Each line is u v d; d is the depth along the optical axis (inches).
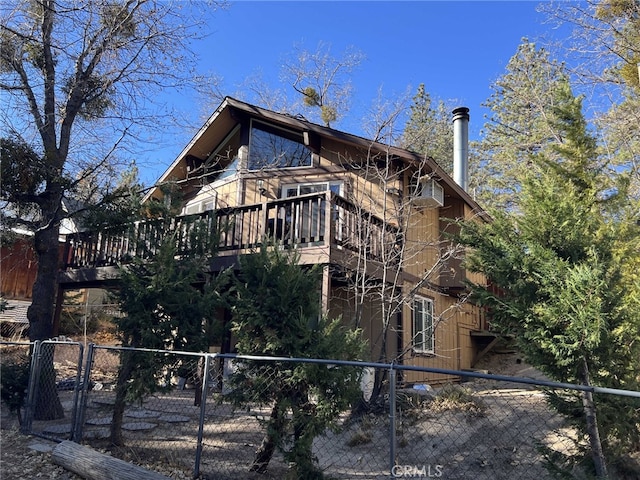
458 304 359.3
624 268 198.5
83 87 327.9
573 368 161.6
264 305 187.8
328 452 228.7
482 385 399.2
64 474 186.9
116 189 300.2
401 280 377.7
